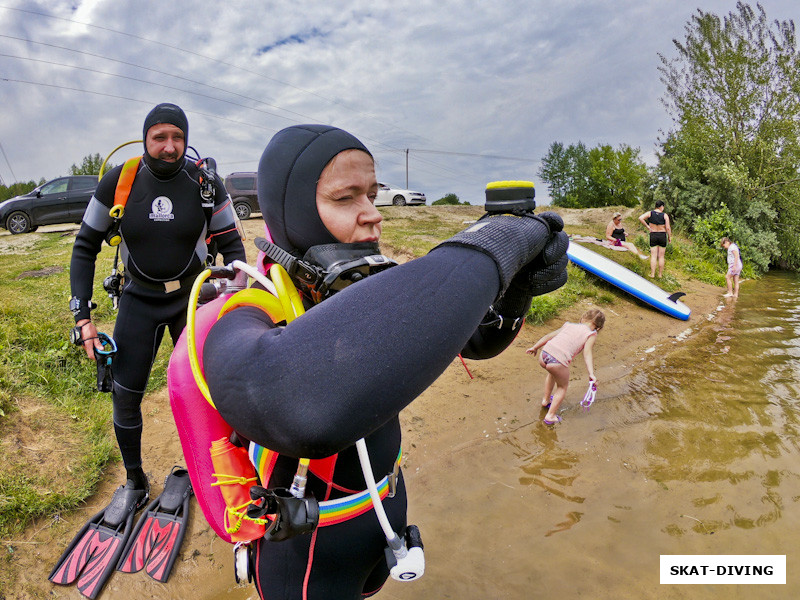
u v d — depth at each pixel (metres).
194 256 2.76
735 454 4.50
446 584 2.96
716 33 17.30
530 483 3.98
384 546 1.23
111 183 2.56
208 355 0.84
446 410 4.95
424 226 14.24
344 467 1.12
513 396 5.37
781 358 7.11
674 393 5.74
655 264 11.71
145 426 4.00
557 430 4.80
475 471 4.10
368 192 1.02
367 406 0.68
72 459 3.37
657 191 17.95
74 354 4.49
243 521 1.12
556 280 1.29
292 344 0.70
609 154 51.44
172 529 2.98
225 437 1.11
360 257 0.94
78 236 2.66
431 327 0.71
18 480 3.09
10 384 3.77
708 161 17.70
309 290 1.03
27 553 2.80
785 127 17.14
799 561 3.26
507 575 3.06
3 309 5.02
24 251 9.70
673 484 4.05
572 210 20.75
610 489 3.96
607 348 7.18
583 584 3.02
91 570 2.73
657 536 3.46
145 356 2.74
